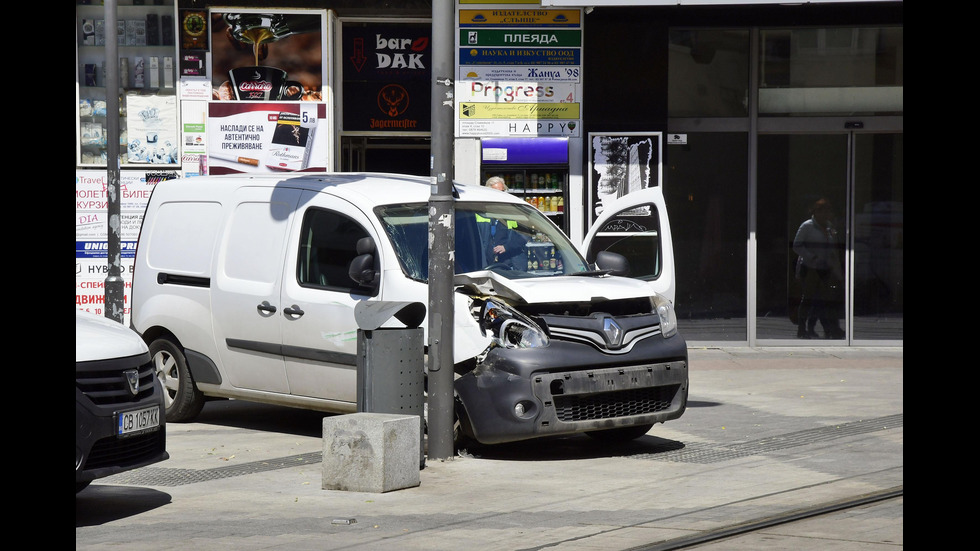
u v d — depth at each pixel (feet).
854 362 106.01
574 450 65.00
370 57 118.01
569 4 103.35
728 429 71.67
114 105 92.12
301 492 53.88
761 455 62.69
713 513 48.32
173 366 75.92
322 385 66.23
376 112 118.62
